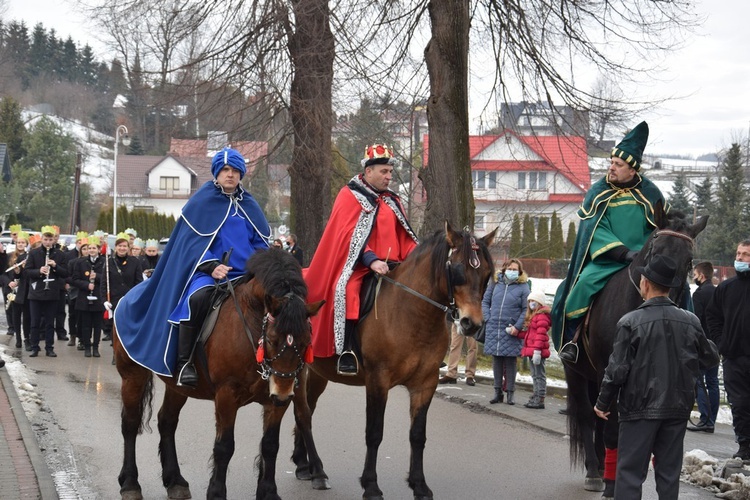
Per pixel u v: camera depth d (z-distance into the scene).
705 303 9.99
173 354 6.32
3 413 9.34
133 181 66.38
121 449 8.35
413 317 6.55
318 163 19.56
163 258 6.71
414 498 6.58
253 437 9.08
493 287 11.19
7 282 17.75
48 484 6.65
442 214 14.32
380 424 6.68
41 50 103.62
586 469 7.24
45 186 63.56
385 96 16.73
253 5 17.09
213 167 6.73
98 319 15.09
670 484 5.31
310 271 7.29
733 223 43.94
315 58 17.33
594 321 6.55
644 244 6.38
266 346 5.64
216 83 18.14
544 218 24.91
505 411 10.48
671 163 73.25
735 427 8.35
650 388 5.24
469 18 14.70
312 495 6.96
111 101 97.38
